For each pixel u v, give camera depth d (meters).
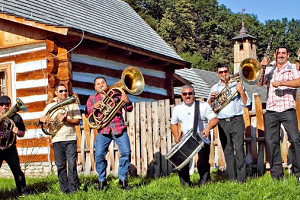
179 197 6.68
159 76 16.94
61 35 12.02
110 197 7.03
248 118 9.22
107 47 12.98
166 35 75.50
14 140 7.93
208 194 6.68
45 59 12.21
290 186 6.88
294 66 7.75
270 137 7.88
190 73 26.05
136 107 10.54
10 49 12.83
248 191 6.75
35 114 12.26
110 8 18.25
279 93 7.74
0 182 10.63
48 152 11.97
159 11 82.25
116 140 7.78
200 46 84.19
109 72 14.11
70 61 12.21
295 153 7.71
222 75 7.98
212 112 7.61
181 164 7.36
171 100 17.31
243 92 7.74
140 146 10.52
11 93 12.71
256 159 9.16
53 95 11.94
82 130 10.93
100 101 7.59
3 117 7.52
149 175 10.30
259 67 7.73
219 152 9.60
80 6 15.89
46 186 8.76
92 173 10.66
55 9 14.01
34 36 12.38
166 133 10.26
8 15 11.95
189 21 80.50
